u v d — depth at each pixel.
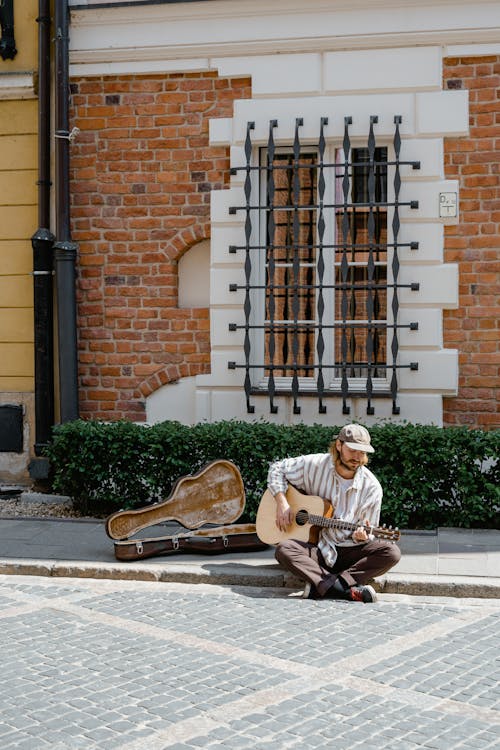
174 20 9.00
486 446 7.85
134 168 9.22
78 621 5.74
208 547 7.25
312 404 8.87
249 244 8.95
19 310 9.56
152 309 9.24
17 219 9.54
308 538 6.53
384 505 7.95
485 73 8.56
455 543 7.43
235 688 4.58
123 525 7.09
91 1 9.12
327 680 4.70
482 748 3.92
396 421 8.73
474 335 8.64
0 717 4.24
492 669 4.86
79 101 9.27
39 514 8.70
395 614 5.91
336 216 9.02
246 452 8.18
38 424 9.37
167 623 5.70
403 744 3.96
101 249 9.29
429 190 8.64
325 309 9.02
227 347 9.08
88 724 4.16
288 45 8.83
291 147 9.11
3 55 9.50
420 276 8.67
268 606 6.11
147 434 8.41
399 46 8.66
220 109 9.05
